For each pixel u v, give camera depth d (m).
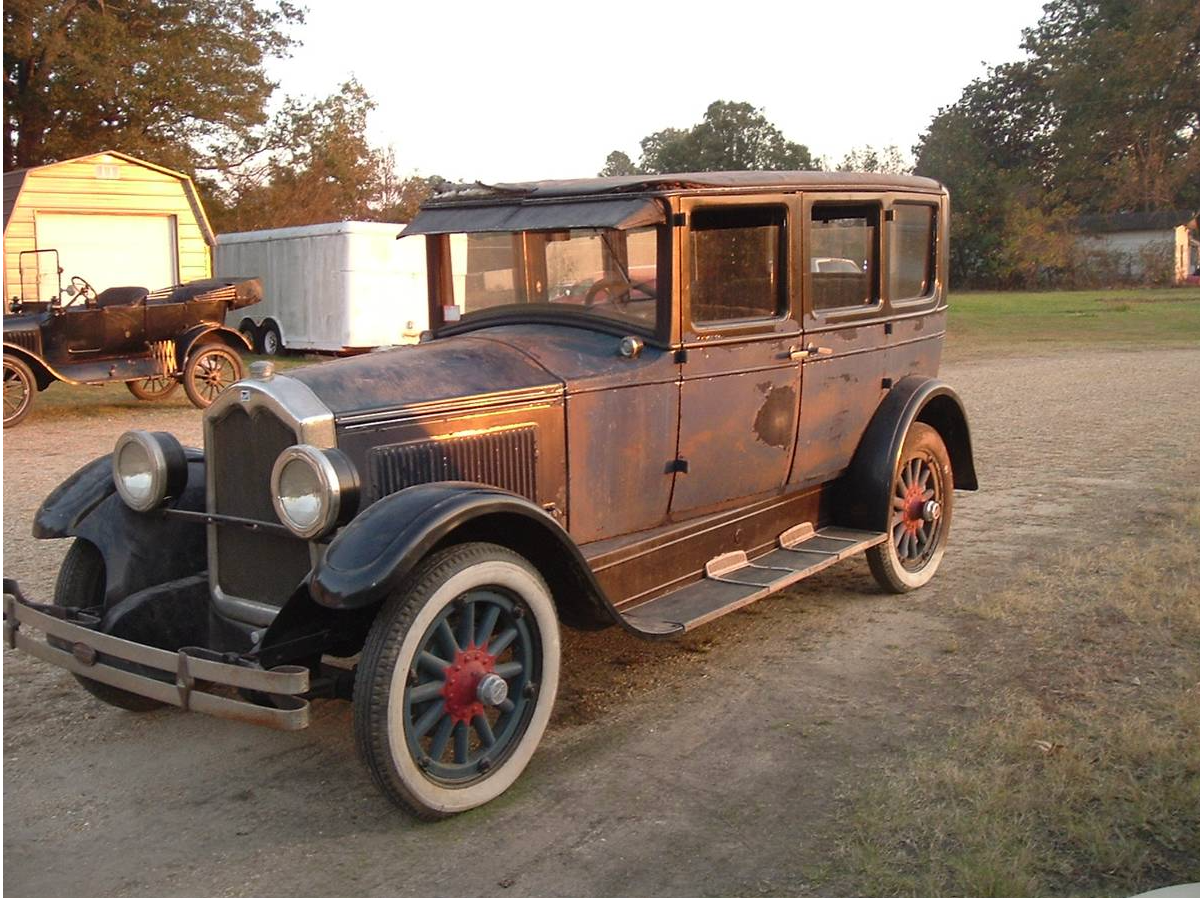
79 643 3.57
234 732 4.12
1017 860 2.96
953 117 57.56
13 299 16.38
